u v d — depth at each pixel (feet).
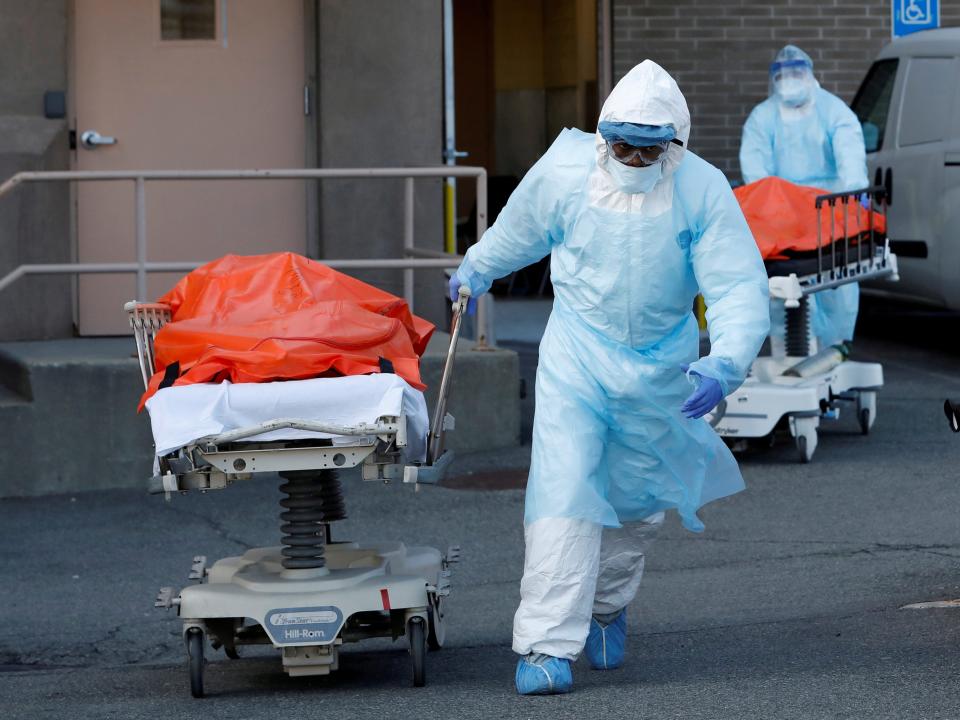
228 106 107.34
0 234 102.94
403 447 46.34
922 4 131.54
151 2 106.01
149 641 59.31
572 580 47.01
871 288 135.03
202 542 75.41
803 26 150.51
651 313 48.21
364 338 48.29
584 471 47.47
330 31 107.55
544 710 45.60
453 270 92.94
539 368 49.29
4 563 72.02
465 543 73.56
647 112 45.57
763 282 47.67
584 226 47.98
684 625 57.16
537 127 207.10
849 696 45.73
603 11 152.66
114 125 105.91
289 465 46.34
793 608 58.90
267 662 55.36
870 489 80.84
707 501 50.96
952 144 119.55
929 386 113.29
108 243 105.70
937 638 52.60
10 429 86.48
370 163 108.78
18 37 103.71
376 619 51.88
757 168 101.71
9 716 47.85
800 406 86.58
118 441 87.56
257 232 108.17
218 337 47.98
